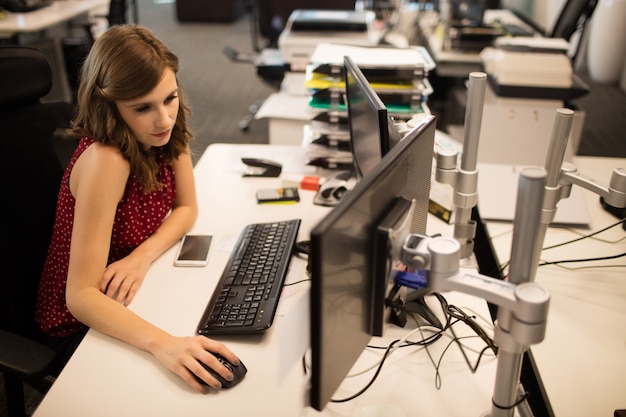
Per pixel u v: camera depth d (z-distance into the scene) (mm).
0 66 1359
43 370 1104
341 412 1010
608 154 3598
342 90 1818
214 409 997
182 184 1541
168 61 1254
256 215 1619
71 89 3996
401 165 938
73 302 1201
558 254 1504
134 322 1146
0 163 1368
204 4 6824
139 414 988
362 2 4285
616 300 1329
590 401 1062
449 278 828
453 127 2910
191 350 1067
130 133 1278
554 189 1091
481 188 1709
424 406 1024
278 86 3662
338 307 788
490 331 1194
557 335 1220
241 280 1290
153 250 1395
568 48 2508
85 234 1225
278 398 1018
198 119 4172
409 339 1182
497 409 915
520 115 2127
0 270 1308
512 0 4480
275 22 3877
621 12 4496
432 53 3113
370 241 855
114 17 4109
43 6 3943
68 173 1322
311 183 1765
